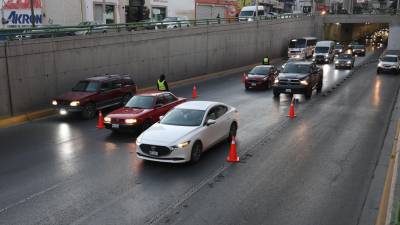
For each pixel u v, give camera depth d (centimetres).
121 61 2584
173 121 1300
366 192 988
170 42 3042
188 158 1184
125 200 955
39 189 1032
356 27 10031
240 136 1541
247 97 2469
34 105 2016
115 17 4338
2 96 1853
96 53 2380
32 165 1223
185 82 3159
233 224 829
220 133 1376
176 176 1112
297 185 1039
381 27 11938
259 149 1365
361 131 1608
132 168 1186
